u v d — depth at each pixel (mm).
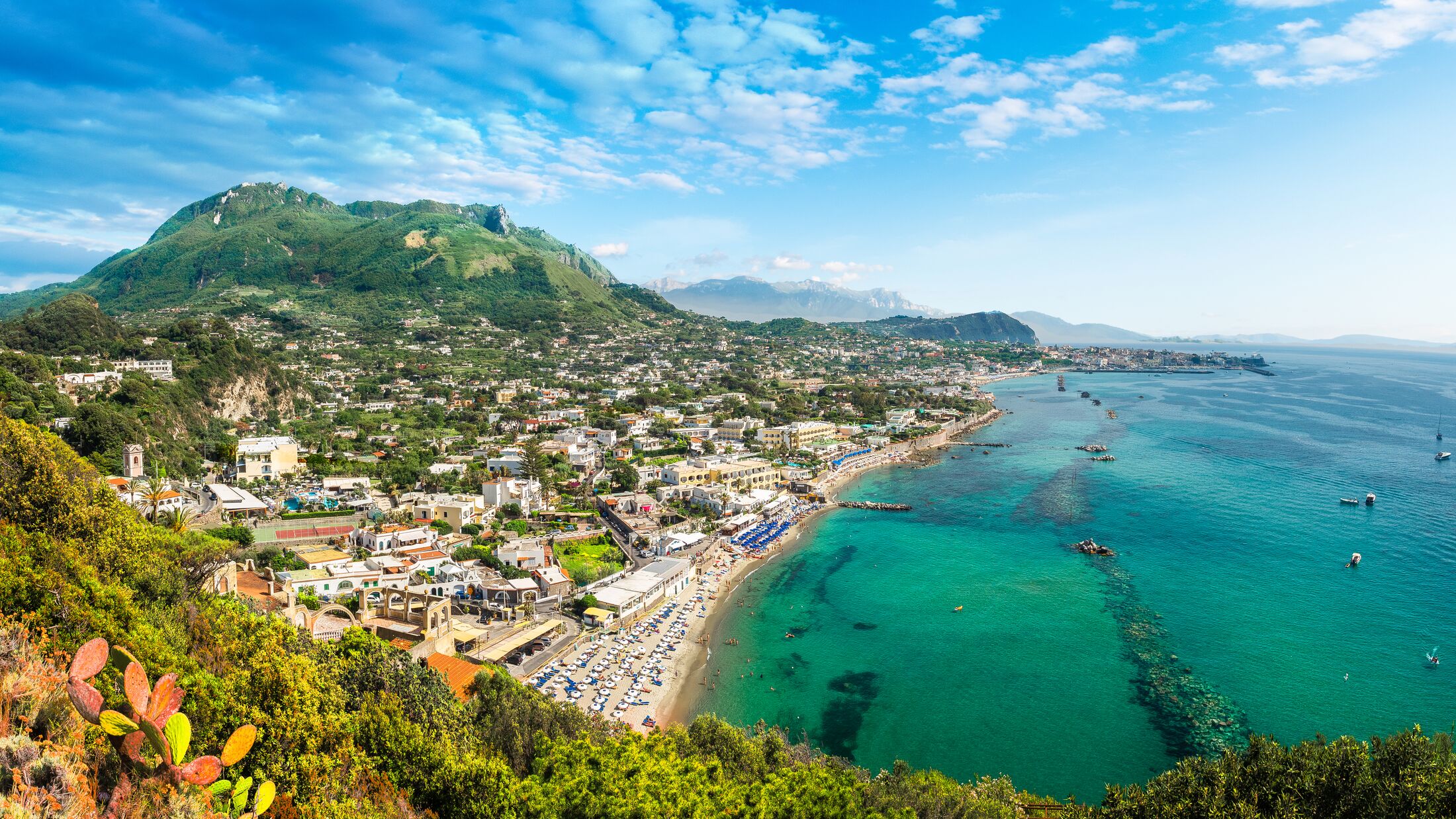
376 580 107000
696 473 199875
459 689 75062
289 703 41844
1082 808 59281
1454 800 40719
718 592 127750
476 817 42156
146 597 55812
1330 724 81000
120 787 19906
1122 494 189625
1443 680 89375
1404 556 134875
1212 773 49531
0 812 16297
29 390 170875
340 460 193000
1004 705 88312
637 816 40344
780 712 87750
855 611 118000
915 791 56938
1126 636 104500
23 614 41000
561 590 118375
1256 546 142500
